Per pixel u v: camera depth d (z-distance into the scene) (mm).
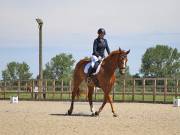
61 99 33719
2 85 37156
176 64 97500
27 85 36438
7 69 105688
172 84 31766
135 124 15055
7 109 22266
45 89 35688
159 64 98062
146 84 35031
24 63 106500
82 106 25312
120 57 17422
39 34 37531
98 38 18406
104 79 17922
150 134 12633
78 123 15312
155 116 18172
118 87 32562
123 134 12609
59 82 36875
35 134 12578
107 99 18109
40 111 20859
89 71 18375
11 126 14359
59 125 14672
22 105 26266
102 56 18500
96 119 16828
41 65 37500
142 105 26625
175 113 19797
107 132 13000
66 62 92812
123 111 21047
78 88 19312
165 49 97812
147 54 98062
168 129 13727
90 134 12602
